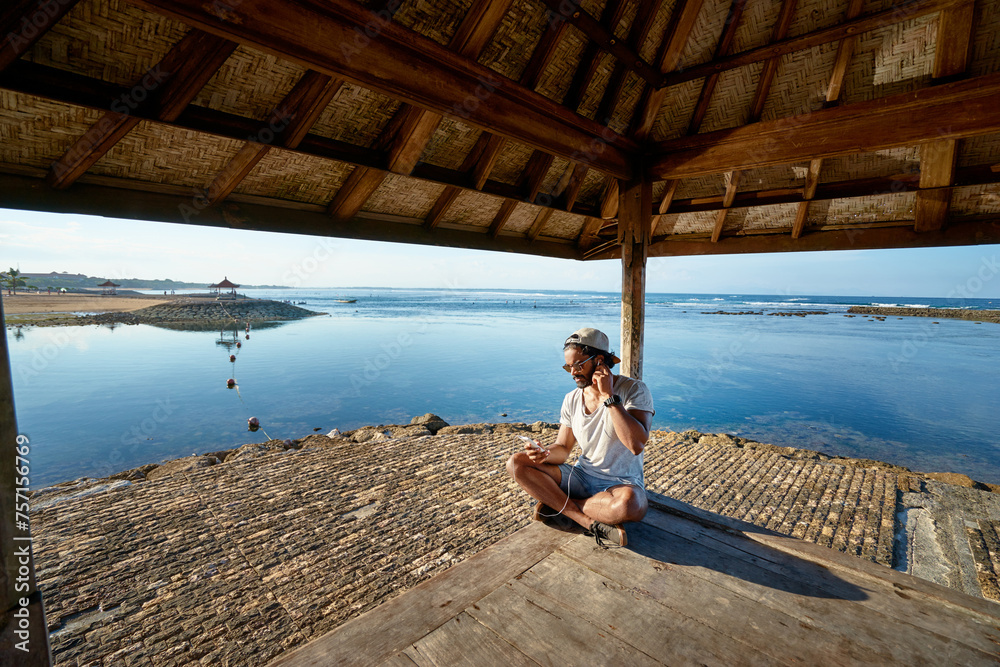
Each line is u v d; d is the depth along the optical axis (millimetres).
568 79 4051
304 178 3965
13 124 2607
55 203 2945
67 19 2320
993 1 2994
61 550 3912
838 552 2113
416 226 5117
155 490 5199
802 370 18109
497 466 5953
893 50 3615
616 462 2449
